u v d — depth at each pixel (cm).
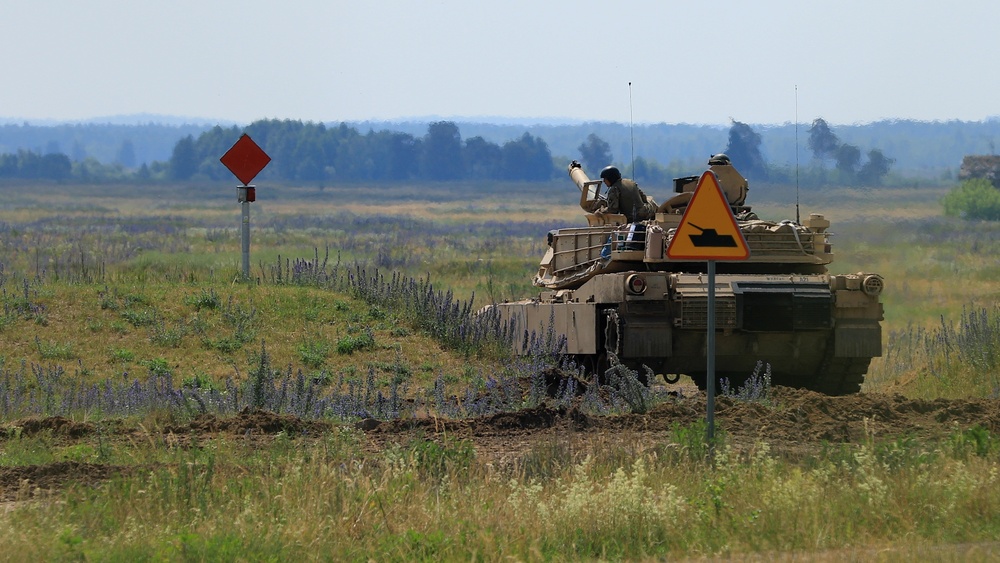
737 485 4050
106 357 7569
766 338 6906
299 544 3409
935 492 3912
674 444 4569
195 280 9825
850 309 6831
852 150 17100
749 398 5984
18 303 8344
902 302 12581
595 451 4578
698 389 7744
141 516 3719
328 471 4053
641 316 6756
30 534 3450
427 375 7469
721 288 6681
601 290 6994
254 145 9925
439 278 14700
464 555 3347
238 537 3453
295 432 5175
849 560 3338
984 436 4753
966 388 7331
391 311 8731
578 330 7194
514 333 7969
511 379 6525
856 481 4109
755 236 7094
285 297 8888
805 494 3869
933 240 19412
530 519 3644
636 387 5891
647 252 7019
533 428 5347
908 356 8762
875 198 16112
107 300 8538
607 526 3612
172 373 7306
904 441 4694
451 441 4722
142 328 8181
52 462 4503
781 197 15600
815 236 7181
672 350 6856
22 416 5862
